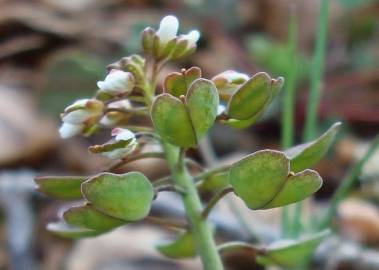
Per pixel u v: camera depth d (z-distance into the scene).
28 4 0.22
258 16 0.23
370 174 0.16
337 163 0.17
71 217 0.08
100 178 0.08
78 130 0.09
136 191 0.08
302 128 0.18
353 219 0.15
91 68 0.18
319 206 0.16
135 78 0.09
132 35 0.20
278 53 0.19
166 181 0.09
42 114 0.18
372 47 0.21
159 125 0.08
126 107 0.09
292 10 0.12
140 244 0.15
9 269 0.14
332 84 0.19
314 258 0.13
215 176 0.09
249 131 0.18
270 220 0.15
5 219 0.15
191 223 0.09
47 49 0.21
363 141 0.18
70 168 0.17
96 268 0.14
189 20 0.21
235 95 0.08
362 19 0.22
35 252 0.15
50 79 0.18
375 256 0.13
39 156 0.17
